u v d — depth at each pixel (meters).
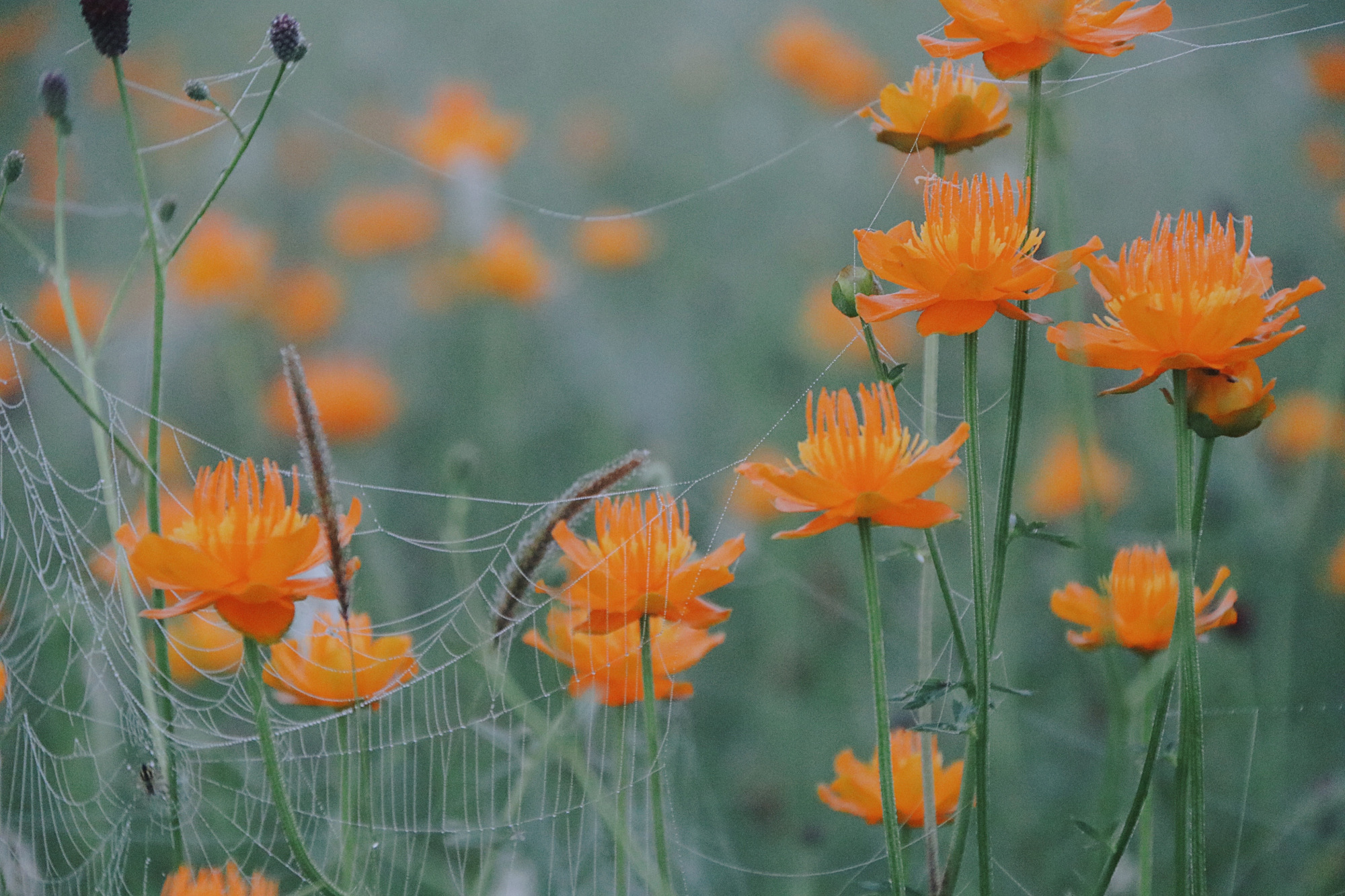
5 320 0.91
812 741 1.45
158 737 0.94
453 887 1.02
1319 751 1.22
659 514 0.89
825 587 1.64
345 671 0.91
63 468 1.63
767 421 2.03
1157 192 2.21
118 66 0.92
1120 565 0.93
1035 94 0.88
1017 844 1.12
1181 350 0.86
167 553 0.86
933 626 1.21
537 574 0.92
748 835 1.24
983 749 0.87
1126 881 0.95
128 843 1.03
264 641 0.87
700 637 0.94
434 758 1.10
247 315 1.99
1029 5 0.86
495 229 2.08
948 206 0.88
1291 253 1.94
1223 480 1.42
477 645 0.95
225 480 0.88
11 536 1.32
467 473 1.09
